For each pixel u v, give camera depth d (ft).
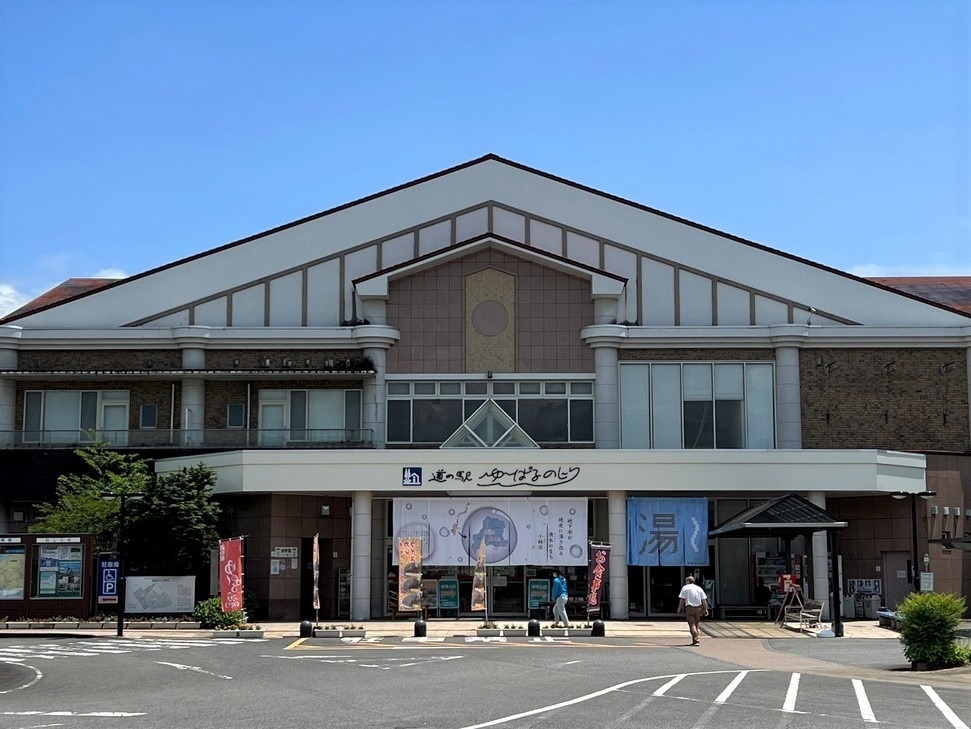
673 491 130.11
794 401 147.74
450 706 54.95
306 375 146.82
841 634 107.14
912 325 150.20
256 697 60.03
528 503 126.31
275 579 129.08
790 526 105.29
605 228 152.76
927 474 140.15
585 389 148.66
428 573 133.69
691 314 151.12
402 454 127.95
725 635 108.58
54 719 52.01
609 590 128.77
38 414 148.66
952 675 70.28
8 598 116.26
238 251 152.25
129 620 116.16
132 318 150.61
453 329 149.59
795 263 151.94
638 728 46.50
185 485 126.41
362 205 153.28
